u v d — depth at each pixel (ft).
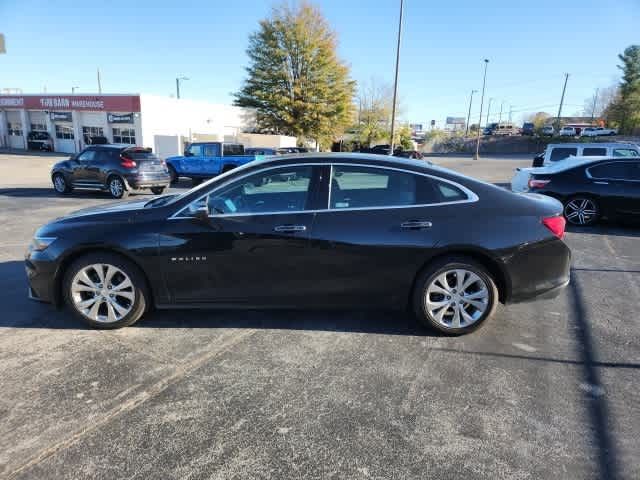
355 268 11.95
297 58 124.67
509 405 9.23
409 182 12.16
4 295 15.33
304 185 12.17
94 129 118.93
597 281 17.69
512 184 33.96
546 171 30.17
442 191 12.15
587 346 11.94
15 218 30.55
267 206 12.18
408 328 12.89
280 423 8.59
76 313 12.48
